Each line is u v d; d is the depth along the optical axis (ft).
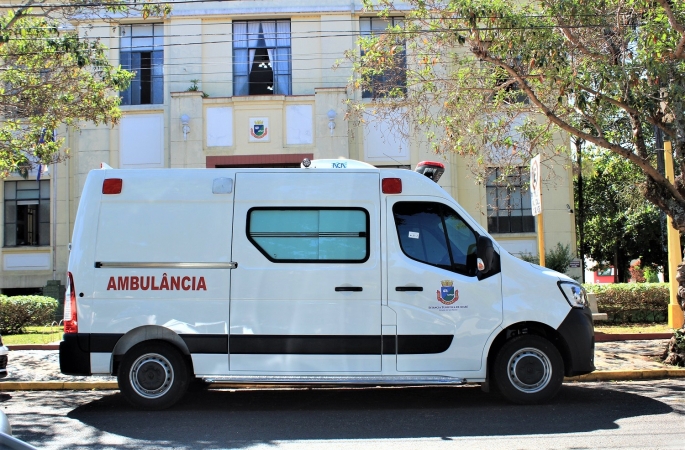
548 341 25.25
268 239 25.38
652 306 48.55
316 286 25.00
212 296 25.14
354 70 45.01
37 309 51.49
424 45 45.21
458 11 34.47
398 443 20.61
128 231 25.54
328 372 24.85
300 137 61.98
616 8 35.27
